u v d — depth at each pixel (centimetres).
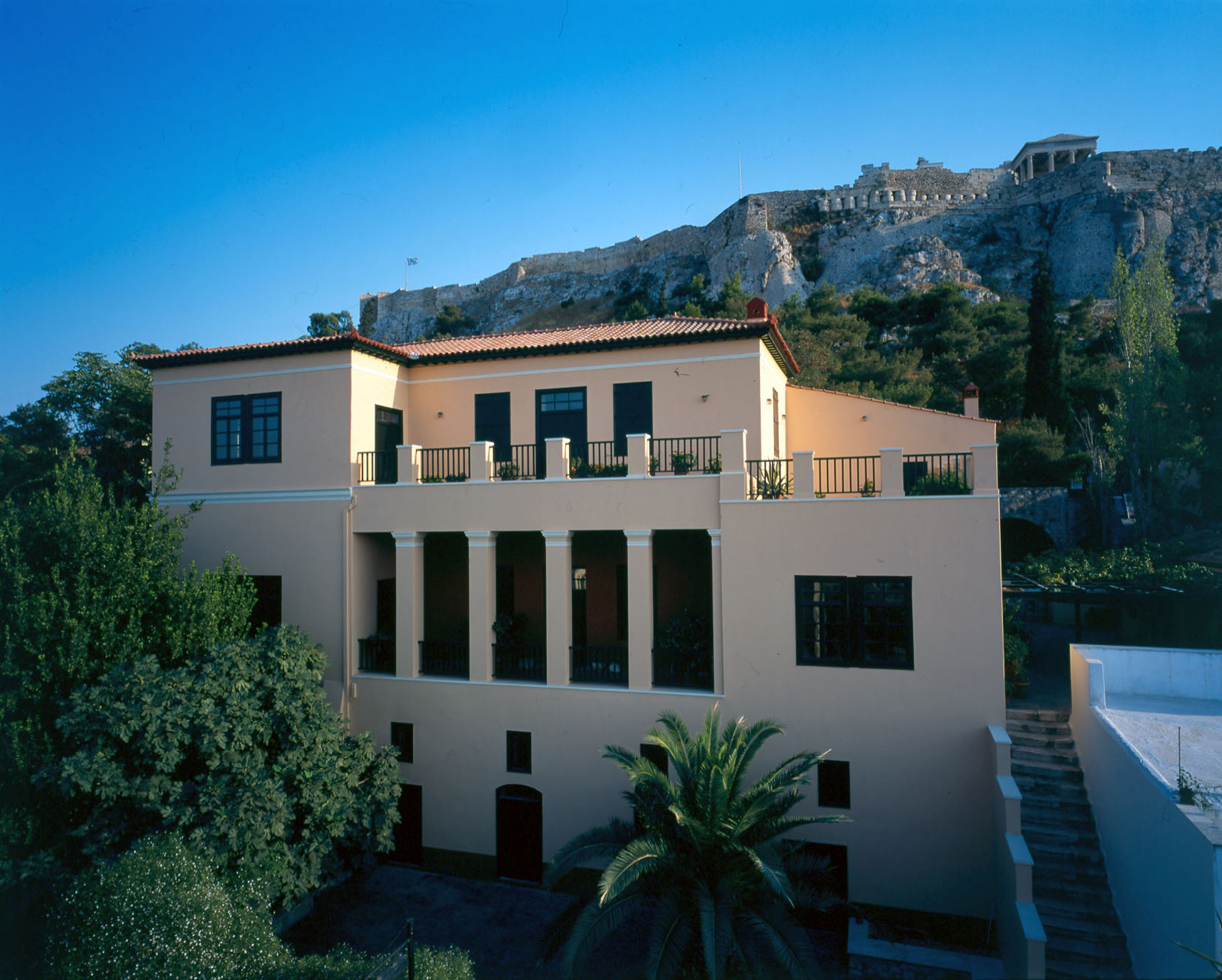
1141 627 2069
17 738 1130
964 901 1233
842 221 8962
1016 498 3234
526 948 1250
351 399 1666
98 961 925
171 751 1139
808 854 1310
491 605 1555
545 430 1811
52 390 2764
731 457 1388
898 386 4031
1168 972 861
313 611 1656
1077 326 5478
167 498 1783
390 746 1501
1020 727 1485
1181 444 3133
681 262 9806
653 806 1166
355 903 1402
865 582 1314
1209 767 1011
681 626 1517
